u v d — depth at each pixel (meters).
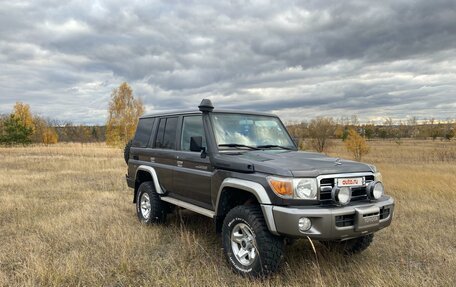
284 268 4.16
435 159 26.84
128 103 35.44
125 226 6.11
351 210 3.81
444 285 3.92
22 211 7.28
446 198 8.64
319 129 32.22
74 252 4.80
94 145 48.81
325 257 4.65
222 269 4.37
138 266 4.42
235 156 4.52
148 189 6.21
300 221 3.64
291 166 3.93
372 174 4.25
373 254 4.92
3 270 4.34
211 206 4.87
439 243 5.35
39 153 28.47
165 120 6.19
